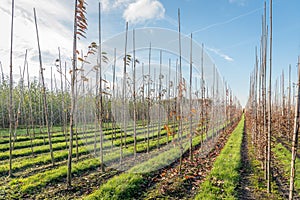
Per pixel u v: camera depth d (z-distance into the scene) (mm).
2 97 20375
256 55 10602
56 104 22938
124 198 5945
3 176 8094
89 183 7281
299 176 7312
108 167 8984
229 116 23234
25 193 6480
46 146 12711
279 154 10484
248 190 6590
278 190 6531
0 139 14789
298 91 4559
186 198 6066
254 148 11945
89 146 12484
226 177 7242
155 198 6039
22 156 11062
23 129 20344
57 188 6867
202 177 7656
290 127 14922
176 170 8273
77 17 6598
